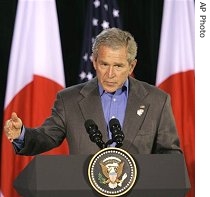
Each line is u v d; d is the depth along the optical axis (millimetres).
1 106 14992
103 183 5637
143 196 5703
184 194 5738
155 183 5695
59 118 7801
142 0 15562
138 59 15469
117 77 6988
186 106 14047
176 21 14367
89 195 5633
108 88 7055
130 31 15539
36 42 13992
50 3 14234
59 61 14070
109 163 5676
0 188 13812
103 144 6410
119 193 5641
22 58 14000
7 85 13977
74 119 7660
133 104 7648
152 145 7504
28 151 7105
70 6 15414
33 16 14141
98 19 14680
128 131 7441
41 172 5602
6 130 6328
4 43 15211
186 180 5727
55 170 5621
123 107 7828
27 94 13891
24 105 13859
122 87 7844
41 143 7340
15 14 15227
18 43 14086
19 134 6438
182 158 5777
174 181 5711
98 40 7051
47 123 7836
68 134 7695
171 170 5734
